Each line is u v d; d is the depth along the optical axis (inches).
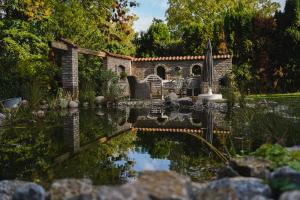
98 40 811.4
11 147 257.3
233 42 879.1
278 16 858.8
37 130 335.0
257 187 111.6
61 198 111.9
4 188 129.3
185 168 194.4
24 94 538.9
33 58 659.4
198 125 367.2
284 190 109.6
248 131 265.6
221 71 837.2
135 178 174.1
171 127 357.7
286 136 211.5
